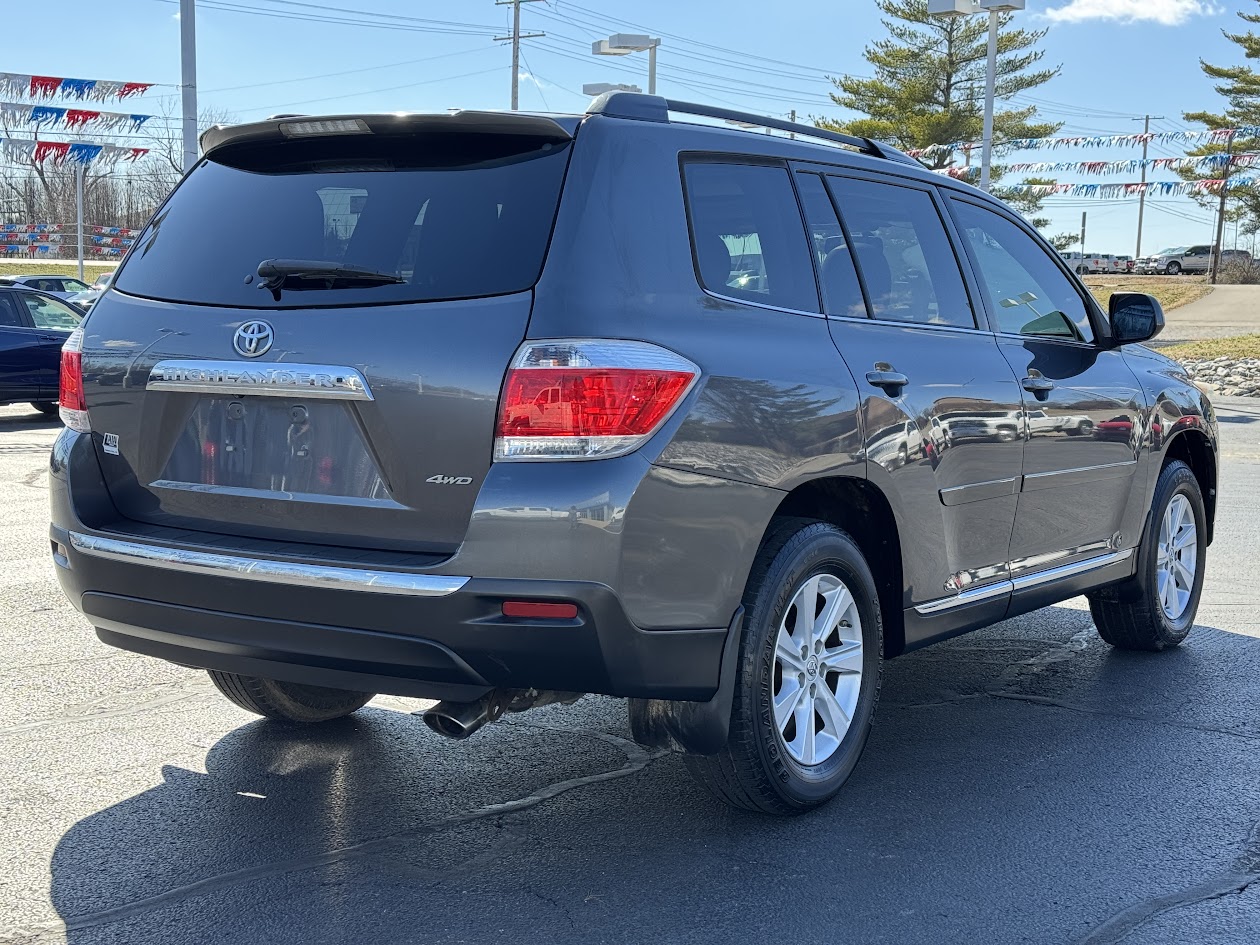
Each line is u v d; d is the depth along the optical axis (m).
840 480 3.75
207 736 4.42
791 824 3.71
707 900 3.20
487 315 3.10
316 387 3.20
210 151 3.79
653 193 3.40
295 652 3.21
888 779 4.10
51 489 3.68
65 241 55.53
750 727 3.48
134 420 3.52
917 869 3.40
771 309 3.63
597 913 3.12
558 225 3.18
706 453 3.23
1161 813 3.83
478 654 3.04
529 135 3.33
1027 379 4.57
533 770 4.14
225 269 3.49
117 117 23.11
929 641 4.21
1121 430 5.12
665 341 3.21
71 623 5.88
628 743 4.42
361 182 3.44
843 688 3.91
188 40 14.88
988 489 4.34
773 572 3.50
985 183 21.36
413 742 4.40
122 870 3.34
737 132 3.82
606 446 3.05
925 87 53.47
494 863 3.41
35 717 4.58
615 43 23.88
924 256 4.40
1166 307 45.97
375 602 3.06
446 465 3.09
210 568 3.25
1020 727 4.66
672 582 3.17
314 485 3.26
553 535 3.00
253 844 3.52
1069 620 6.42
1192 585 5.88
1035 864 3.45
